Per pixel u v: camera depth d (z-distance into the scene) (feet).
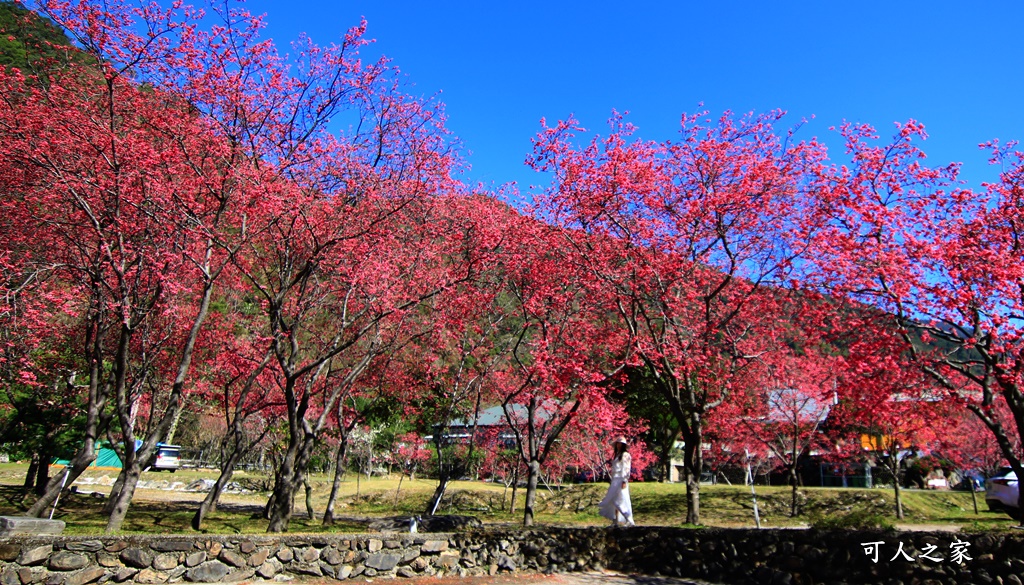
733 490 68.08
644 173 39.09
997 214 31.30
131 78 33.88
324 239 38.14
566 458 79.36
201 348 48.42
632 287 39.70
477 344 50.29
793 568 29.09
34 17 33.45
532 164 40.88
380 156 39.27
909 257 29.71
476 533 33.30
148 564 25.07
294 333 39.14
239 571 26.81
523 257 41.47
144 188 32.50
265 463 106.22
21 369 40.73
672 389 40.37
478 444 80.79
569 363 37.86
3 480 79.00
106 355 45.01
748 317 42.65
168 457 104.17
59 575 23.18
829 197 33.47
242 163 35.73
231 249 35.86
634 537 34.76
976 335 28.43
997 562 24.68
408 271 40.88
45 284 38.70
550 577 32.30
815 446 67.21
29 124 31.68
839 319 33.09
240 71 35.91
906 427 50.03
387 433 83.66
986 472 74.90
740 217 39.83
